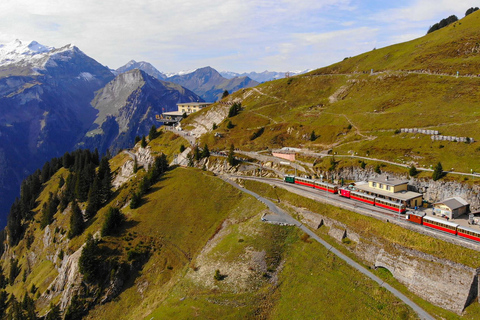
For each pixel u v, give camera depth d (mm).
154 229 124500
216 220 121812
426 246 76062
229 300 82500
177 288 94500
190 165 171250
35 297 135625
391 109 151625
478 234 71812
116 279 107250
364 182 116500
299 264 88500
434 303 70000
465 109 128000
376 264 81812
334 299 76375
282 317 76875
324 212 101625
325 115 172875
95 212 166500
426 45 197125
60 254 150125
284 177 134125
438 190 99250
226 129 196500
